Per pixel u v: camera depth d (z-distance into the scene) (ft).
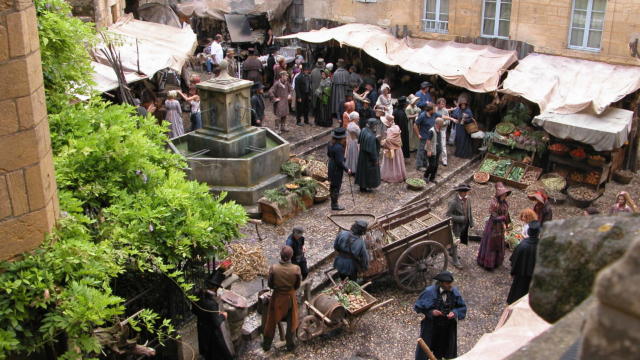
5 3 14.08
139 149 24.35
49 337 16.42
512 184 49.14
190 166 40.93
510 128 51.98
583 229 6.88
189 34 60.08
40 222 16.14
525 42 56.18
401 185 47.50
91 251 17.44
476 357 13.39
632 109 50.62
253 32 80.33
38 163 15.67
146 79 53.47
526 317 15.05
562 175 49.42
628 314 4.51
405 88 64.34
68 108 25.53
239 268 33.86
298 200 41.68
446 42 60.75
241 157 42.83
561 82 51.65
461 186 36.70
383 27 65.21
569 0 52.80
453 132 55.67
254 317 31.17
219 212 24.71
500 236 36.42
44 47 25.03
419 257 33.68
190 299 23.75
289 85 56.44
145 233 21.79
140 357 22.86
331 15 68.85
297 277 27.61
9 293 15.46
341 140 41.47
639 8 49.78
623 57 51.49
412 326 31.68
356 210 43.09
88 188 22.24
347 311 29.78
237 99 42.55
